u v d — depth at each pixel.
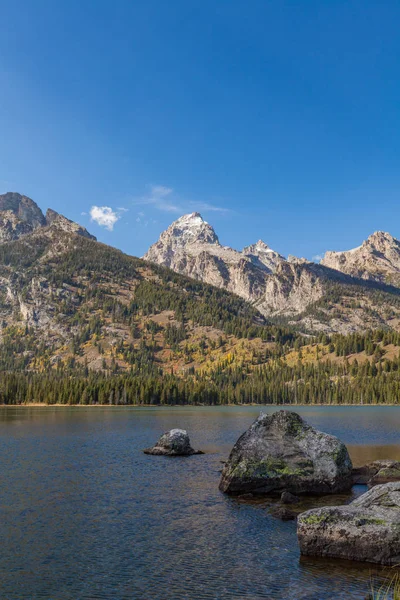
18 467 50.72
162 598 19.70
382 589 20.39
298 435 42.09
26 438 82.50
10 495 37.41
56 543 26.42
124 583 21.22
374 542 23.66
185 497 37.59
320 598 19.61
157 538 27.41
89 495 37.75
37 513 32.34
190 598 19.70
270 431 42.47
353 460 56.59
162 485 42.00
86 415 159.62
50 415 158.38
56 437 84.56
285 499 36.22
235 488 39.06
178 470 49.94
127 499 36.66
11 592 20.31
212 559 24.16
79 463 53.88
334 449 40.78
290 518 31.58
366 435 90.00
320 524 24.84
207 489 40.62
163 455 61.72
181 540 27.08
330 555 24.34
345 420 136.12
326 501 36.62
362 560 23.73
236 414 172.75
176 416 157.38
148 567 23.06
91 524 30.00
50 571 22.56
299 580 21.48
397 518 24.23
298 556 24.59
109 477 45.50
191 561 23.84
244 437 42.25
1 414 163.62
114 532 28.47
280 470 39.59
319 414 172.00
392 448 68.81
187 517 31.84
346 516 24.75
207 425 117.38
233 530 29.03
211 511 33.47
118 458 58.31
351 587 20.67
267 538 27.55
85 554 24.78
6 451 64.25
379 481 41.81
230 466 40.53
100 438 83.31
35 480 43.47
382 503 25.97
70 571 22.56
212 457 60.34
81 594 20.12
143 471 49.12
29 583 21.23
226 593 20.16
